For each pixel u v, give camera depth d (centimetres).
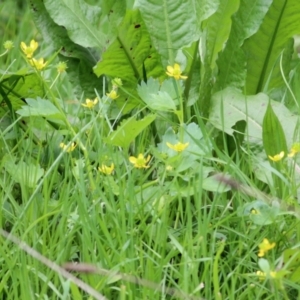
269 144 139
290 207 132
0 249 124
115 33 149
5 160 138
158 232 127
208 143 137
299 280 122
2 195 135
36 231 129
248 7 148
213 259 126
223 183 132
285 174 137
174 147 131
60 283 124
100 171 134
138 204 132
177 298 121
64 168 143
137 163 131
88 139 140
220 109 146
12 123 147
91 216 129
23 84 149
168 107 136
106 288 122
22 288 120
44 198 132
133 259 122
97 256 127
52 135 145
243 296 122
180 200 131
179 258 130
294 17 149
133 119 135
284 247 129
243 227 130
